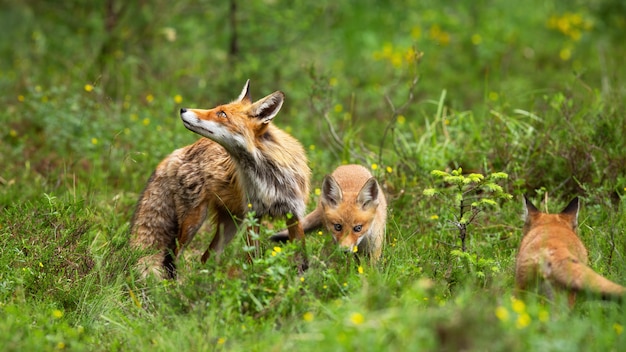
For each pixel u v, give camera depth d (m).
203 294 8.97
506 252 10.97
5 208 12.41
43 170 15.02
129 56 18.78
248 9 19.58
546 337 7.27
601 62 20.09
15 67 20.31
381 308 8.16
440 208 12.06
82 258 10.35
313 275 9.08
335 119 16.88
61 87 16.48
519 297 8.60
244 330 8.15
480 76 20.73
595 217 11.41
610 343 7.21
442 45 22.00
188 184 11.17
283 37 19.73
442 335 6.83
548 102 15.49
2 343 7.80
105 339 8.52
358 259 11.17
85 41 20.05
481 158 13.45
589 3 23.92
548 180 12.80
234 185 10.84
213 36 20.44
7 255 10.10
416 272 9.47
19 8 21.97
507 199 12.23
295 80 18.88
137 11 20.47
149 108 17.20
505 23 23.23
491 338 6.79
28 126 16.72
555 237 8.68
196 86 18.84
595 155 12.93
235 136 10.37
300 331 7.91
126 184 14.32
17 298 9.22
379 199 11.19
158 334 8.32
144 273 10.69
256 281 9.04
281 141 11.01
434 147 14.19
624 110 14.25
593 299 7.77
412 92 14.14
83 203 12.24
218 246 11.23
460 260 10.12
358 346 6.91
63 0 20.94
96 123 15.51
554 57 21.53
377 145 16.16
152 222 11.46
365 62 21.86
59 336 8.31
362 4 24.59
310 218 11.57
